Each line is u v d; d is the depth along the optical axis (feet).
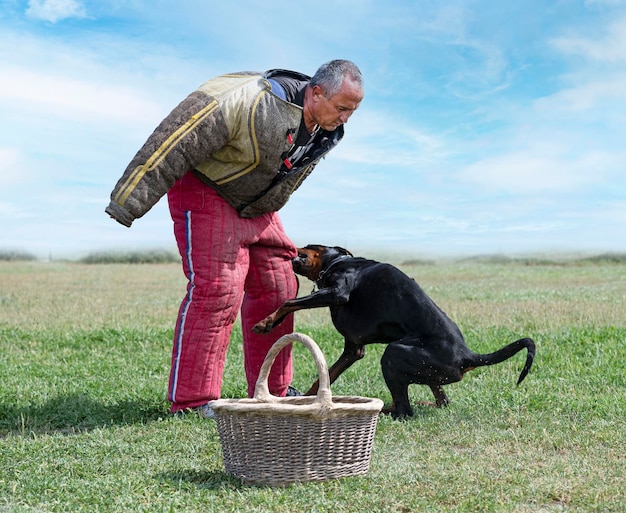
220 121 19.03
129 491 14.11
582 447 17.21
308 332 35.99
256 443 14.38
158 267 103.55
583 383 24.31
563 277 79.41
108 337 34.91
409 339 20.43
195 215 20.24
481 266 102.37
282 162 20.07
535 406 21.27
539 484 14.44
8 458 16.52
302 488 14.05
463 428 19.10
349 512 13.08
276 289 21.84
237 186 20.03
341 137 20.97
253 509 13.10
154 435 18.40
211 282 20.15
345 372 27.07
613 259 108.37
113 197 18.94
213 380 20.59
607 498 13.73
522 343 20.08
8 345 33.73
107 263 116.88
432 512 12.95
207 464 16.02
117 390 24.36
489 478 14.80
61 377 26.68
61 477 15.01
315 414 14.14
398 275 21.20
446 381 20.44
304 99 19.75
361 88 19.42
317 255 22.21
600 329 35.01
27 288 65.98
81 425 20.61
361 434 14.85
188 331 20.36
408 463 15.87
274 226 21.68
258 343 22.06
